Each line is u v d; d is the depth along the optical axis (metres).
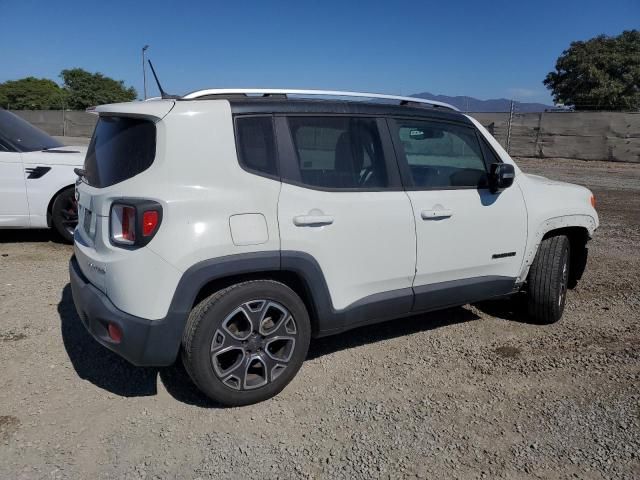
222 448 3.09
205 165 3.27
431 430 3.27
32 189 6.90
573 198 4.98
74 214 7.15
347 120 3.80
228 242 3.25
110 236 3.31
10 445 3.06
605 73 35.00
